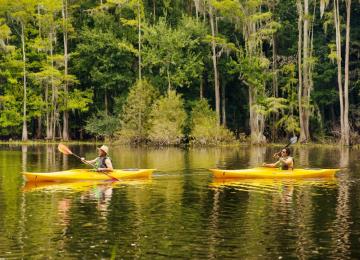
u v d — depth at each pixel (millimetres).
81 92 62688
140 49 60875
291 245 12844
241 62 56000
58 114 61344
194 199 18812
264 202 18219
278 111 58031
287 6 61875
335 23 51781
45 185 22297
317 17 60531
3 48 58969
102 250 12469
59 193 20156
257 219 15477
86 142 60094
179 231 14094
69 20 62188
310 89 56031
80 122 66125
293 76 58062
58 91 61750
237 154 40594
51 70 58688
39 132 62656
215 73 57250
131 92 56875
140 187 21797
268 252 12328
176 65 59031
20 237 13492
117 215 16000
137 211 16609
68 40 65875
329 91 59031
